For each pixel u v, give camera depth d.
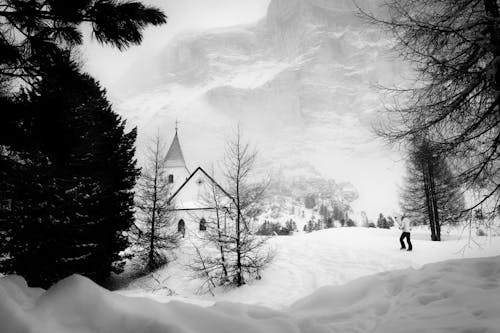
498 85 7.16
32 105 4.07
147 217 24.69
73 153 4.71
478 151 7.92
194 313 3.48
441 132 7.98
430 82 7.63
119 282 22.62
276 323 3.64
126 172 22.88
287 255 21.69
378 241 23.88
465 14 7.31
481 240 19.66
